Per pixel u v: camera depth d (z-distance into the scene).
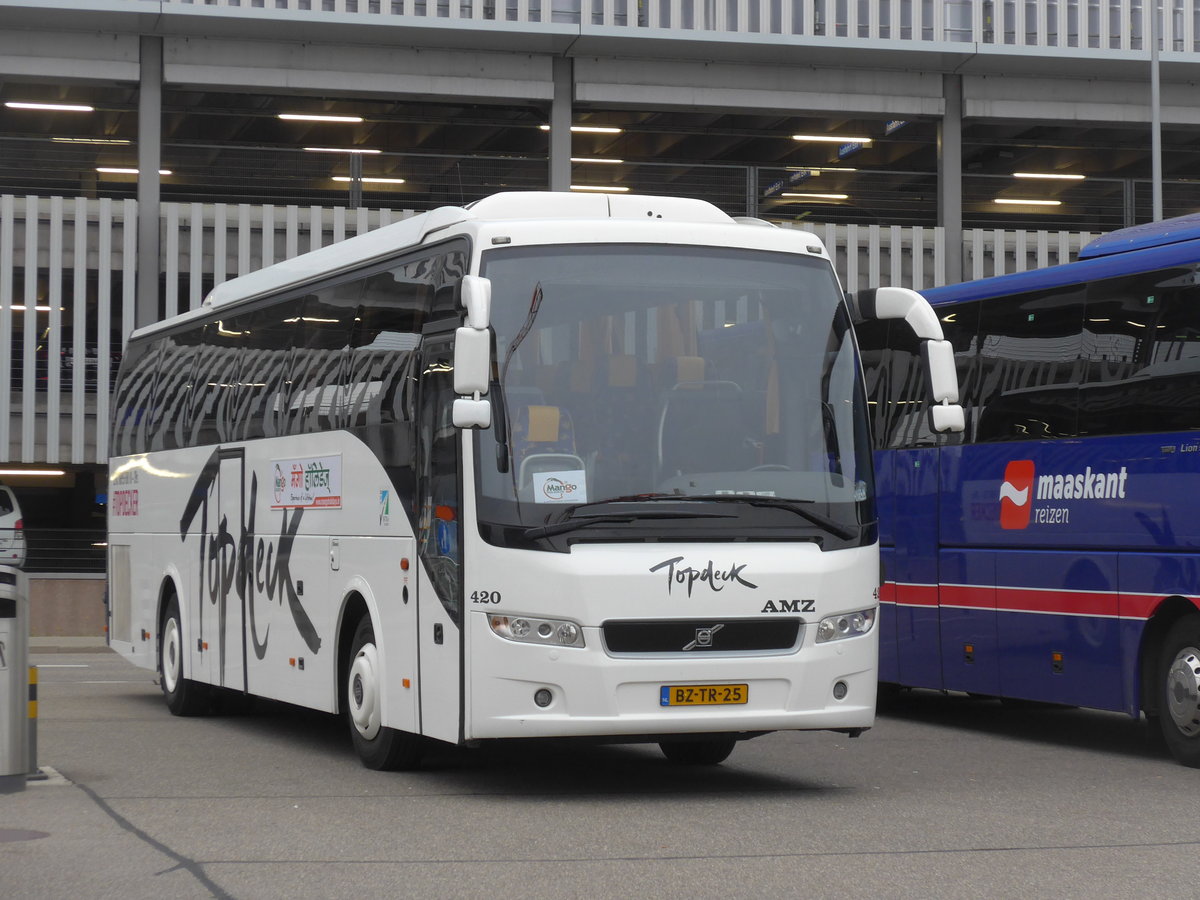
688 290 12.05
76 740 16.02
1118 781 13.08
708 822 10.66
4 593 12.05
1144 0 42.75
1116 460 14.95
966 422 17.03
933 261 40.06
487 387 11.12
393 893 8.30
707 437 11.73
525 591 11.29
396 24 35.88
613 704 11.20
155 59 36.22
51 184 43.25
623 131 45.66
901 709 19.95
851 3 40.97
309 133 46.47
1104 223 48.00
